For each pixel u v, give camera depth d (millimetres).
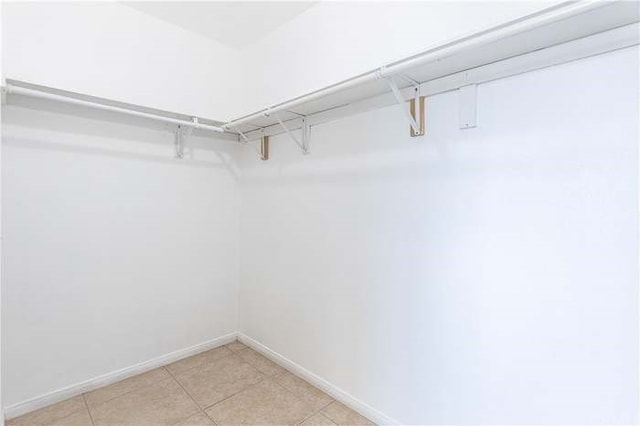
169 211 2367
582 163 1111
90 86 1959
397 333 1655
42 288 1851
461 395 1428
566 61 1126
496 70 1282
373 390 1767
